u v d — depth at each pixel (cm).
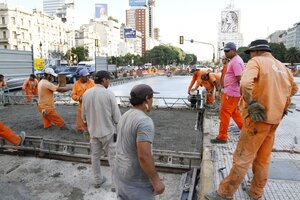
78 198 402
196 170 463
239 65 498
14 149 571
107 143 416
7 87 1398
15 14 7575
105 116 412
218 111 875
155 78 3722
